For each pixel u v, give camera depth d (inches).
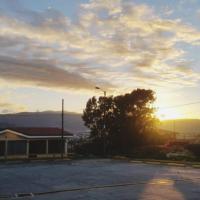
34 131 2037.4
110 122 2452.0
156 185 872.3
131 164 1540.4
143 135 2436.0
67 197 721.0
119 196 721.6
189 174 1109.1
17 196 743.7
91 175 1107.3
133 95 2444.6
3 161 1756.9
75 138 2630.4
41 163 1642.5
